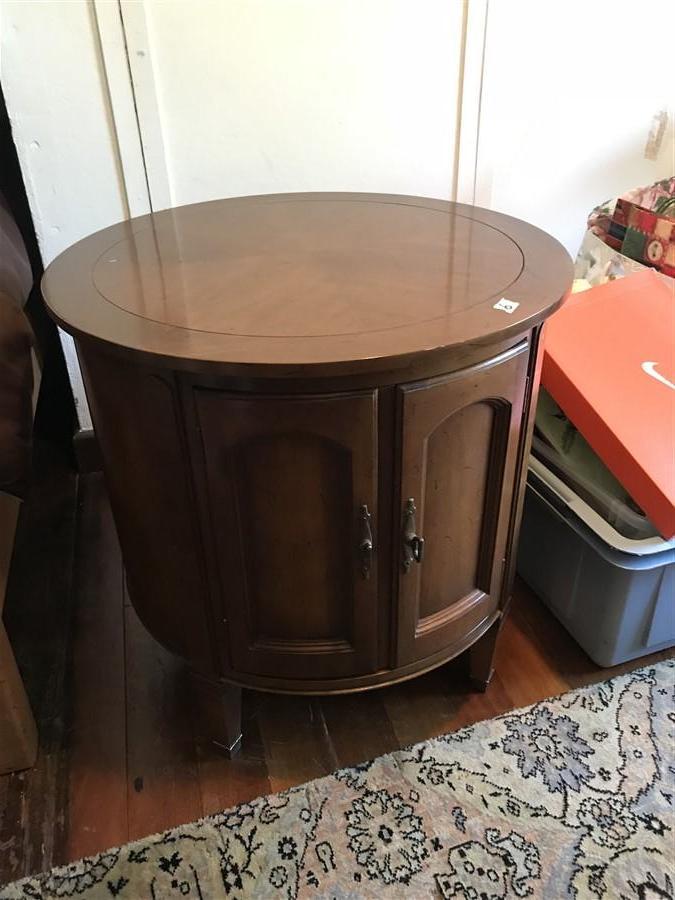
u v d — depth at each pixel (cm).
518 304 82
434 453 85
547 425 129
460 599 102
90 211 140
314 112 139
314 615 92
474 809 99
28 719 107
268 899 90
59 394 167
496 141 152
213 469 81
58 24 123
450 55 140
